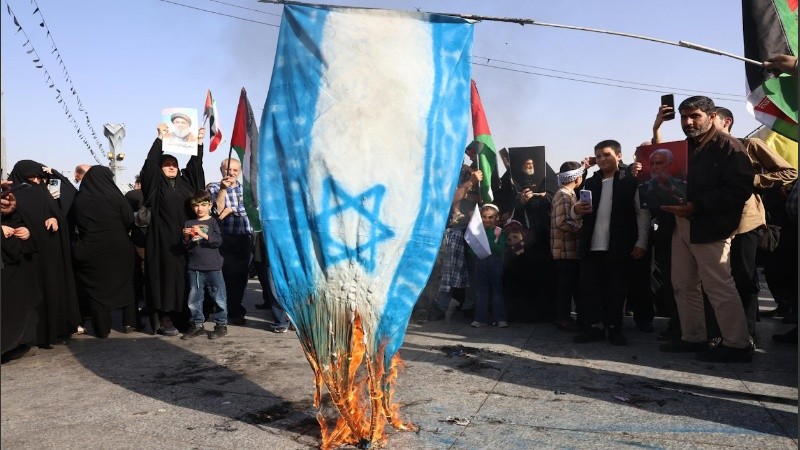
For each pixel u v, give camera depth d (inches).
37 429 144.4
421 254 131.3
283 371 193.3
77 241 253.3
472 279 282.7
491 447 130.6
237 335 255.9
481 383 177.8
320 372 127.9
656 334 252.7
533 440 134.3
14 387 182.2
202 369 197.9
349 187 129.8
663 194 200.4
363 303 127.4
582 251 236.1
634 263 253.6
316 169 130.7
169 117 250.7
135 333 267.0
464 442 133.3
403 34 135.1
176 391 173.6
